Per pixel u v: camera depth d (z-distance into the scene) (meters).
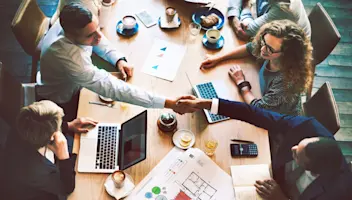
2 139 2.98
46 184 1.87
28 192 1.84
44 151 2.15
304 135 2.00
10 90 2.32
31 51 2.70
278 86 2.23
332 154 1.73
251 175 2.02
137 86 2.34
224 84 2.38
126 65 2.40
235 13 2.70
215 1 2.83
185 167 2.02
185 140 2.09
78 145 2.08
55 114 1.91
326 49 2.64
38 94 2.49
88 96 2.28
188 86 2.36
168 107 2.20
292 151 1.89
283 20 2.23
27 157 1.88
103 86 2.23
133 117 2.16
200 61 2.48
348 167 1.85
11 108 2.33
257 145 2.12
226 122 2.20
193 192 1.95
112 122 2.18
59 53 2.18
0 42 3.50
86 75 2.23
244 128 2.18
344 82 3.54
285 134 2.08
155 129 2.16
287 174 2.03
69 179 1.92
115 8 2.71
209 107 2.16
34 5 2.67
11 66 3.38
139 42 2.55
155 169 2.01
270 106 2.24
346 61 3.67
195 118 2.21
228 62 2.49
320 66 3.62
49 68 2.28
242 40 2.63
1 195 1.82
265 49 2.18
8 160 1.85
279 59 2.18
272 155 2.41
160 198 1.92
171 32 2.62
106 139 2.10
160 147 2.09
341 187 1.80
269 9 2.56
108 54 2.45
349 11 4.02
